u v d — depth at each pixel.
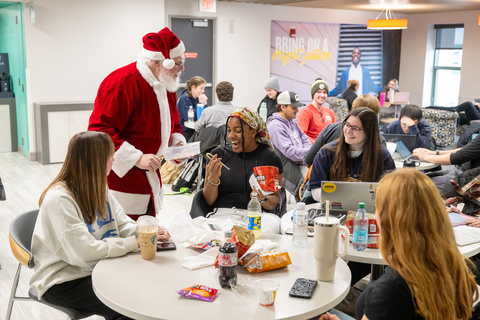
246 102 10.61
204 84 7.50
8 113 8.95
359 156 3.16
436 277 1.49
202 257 2.28
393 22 8.64
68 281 2.32
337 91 11.77
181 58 3.25
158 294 1.94
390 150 4.67
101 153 2.35
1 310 3.33
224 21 10.09
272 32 10.62
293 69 11.05
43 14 7.88
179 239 2.51
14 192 6.31
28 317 3.25
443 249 1.52
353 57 11.80
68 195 2.31
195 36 9.91
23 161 8.23
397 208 1.53
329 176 3.25
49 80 8.09
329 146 3.24
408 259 1.50
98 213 2.45
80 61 8.27
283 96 5.25
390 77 12.55
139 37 8.70
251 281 2.06
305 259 2.30
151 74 3.12
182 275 2.12
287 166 5.22
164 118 3.21
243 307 1.84
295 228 2.46
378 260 2.32
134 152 2.98
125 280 2.06
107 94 3.02
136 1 8.58
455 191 3.58
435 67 12.53
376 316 1.52
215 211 3.23
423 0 9.25
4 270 3.96
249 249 2.26
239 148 3.28
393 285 1.53
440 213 1.54
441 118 9.38
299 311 1.81
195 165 6.36
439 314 1.48
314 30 11.12
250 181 3.10
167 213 5.55
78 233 2.25
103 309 2.35
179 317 1.76
